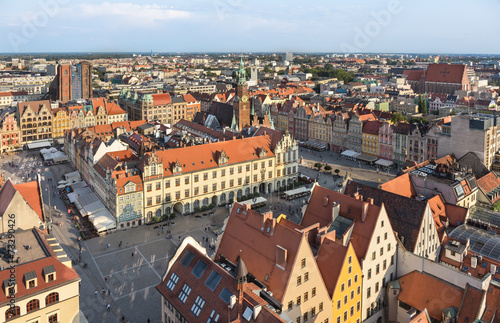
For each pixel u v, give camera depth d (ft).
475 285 247.29
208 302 223.71
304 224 317.22
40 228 304.50
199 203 502.38
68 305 233.55
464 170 424.87
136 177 453.99
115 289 331.98
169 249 401.90
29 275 219.41
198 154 504.84
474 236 317.01
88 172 564.30
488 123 522.06
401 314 280.72
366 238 273.33
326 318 250.98
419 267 281.54
